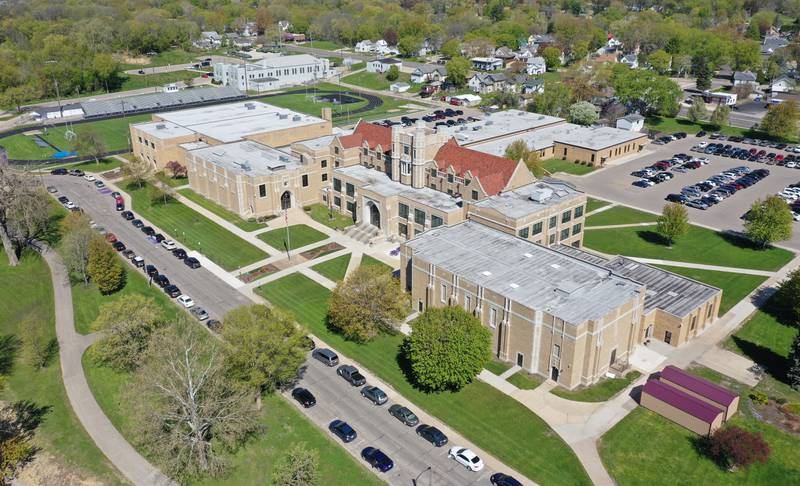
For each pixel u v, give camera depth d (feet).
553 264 306.35
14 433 241.55
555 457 226.38
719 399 240.94
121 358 277.23
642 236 422.82
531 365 271.49
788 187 503.20
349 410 253.03
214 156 488.02
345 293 291.38
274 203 455.22
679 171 558.97
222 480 222.07
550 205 367.45
